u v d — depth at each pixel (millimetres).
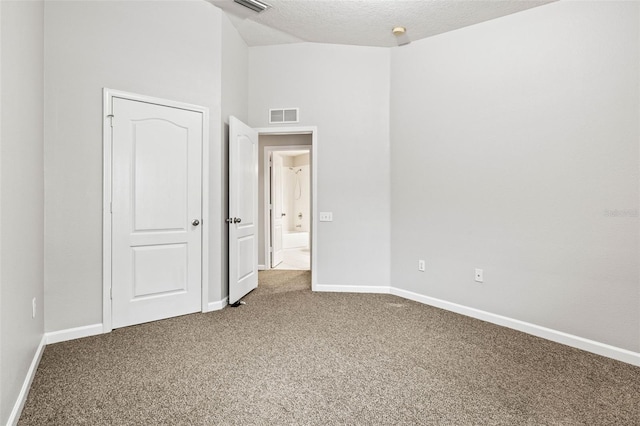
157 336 2693
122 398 1822
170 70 3076
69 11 2605
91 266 2719
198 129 3232
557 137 2701
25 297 1918
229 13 3418
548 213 2758
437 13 3152
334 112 4027
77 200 2654
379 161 3992
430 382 2008
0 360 1439
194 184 3219
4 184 1553
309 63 4035
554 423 1635
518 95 2924
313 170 4086
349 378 2049
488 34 3131
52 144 2549
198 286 3270
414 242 3738
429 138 3578
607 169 2465
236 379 2029
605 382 2041
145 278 2975
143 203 2943
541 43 2793
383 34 3660
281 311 3344
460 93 3324
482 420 1650
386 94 3977
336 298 3807
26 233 1967
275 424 1613
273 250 5719
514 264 2957
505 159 3006
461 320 3129
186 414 1685
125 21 2840
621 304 2410
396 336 2727
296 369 2158
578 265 2602
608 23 2455
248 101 4113
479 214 3193
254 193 4090
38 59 2328
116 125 2805
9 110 1646
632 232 2371
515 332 2861
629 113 2371
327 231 4090
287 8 3256
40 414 1679
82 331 2674
